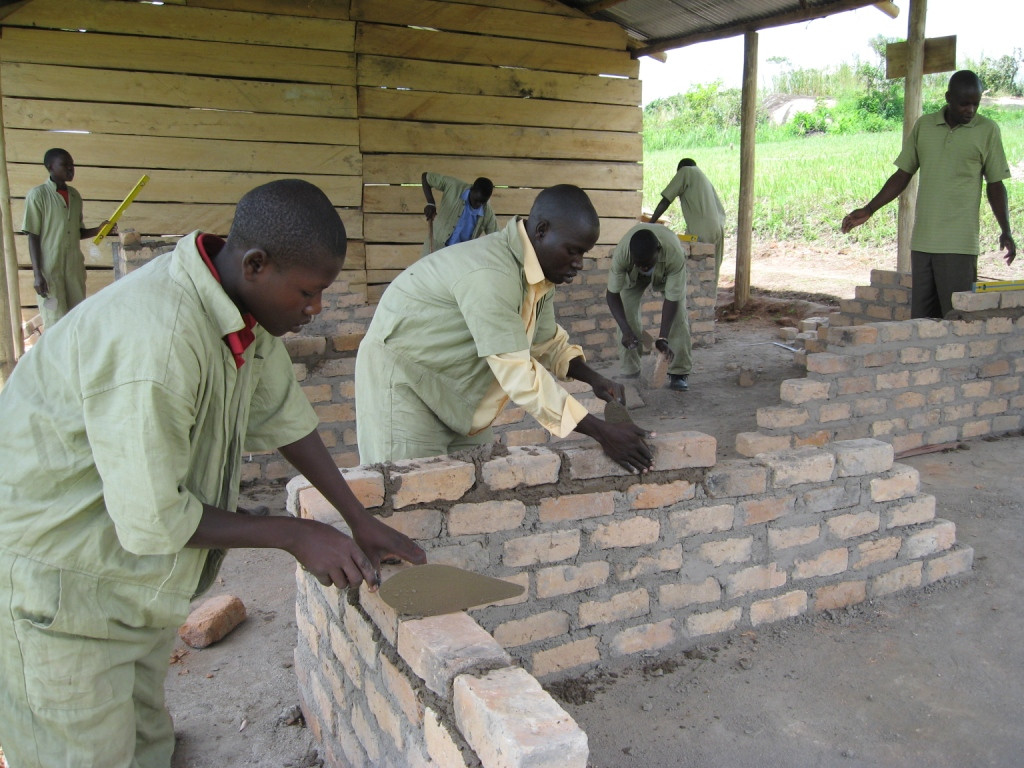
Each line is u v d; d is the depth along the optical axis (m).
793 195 18.31
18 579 1.94
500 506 3.10
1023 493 5.05
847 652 3.40
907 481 3.79
